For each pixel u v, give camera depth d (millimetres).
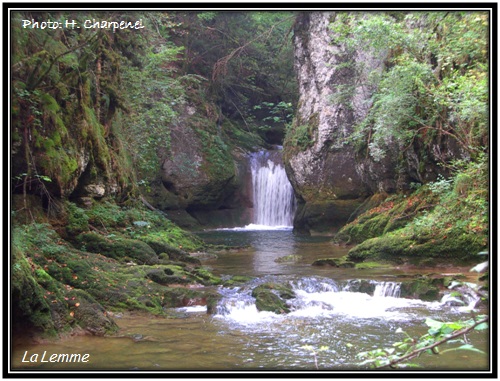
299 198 22391
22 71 9250
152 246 12203
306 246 16781
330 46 20906
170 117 17359
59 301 6852
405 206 14695
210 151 24500
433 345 3383
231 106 29656
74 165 10430
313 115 21688
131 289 8562
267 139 30484
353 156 20484
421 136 14320
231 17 26703
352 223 16875
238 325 7488
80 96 11273
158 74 17188
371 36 13578
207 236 20688
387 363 3512
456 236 11102
